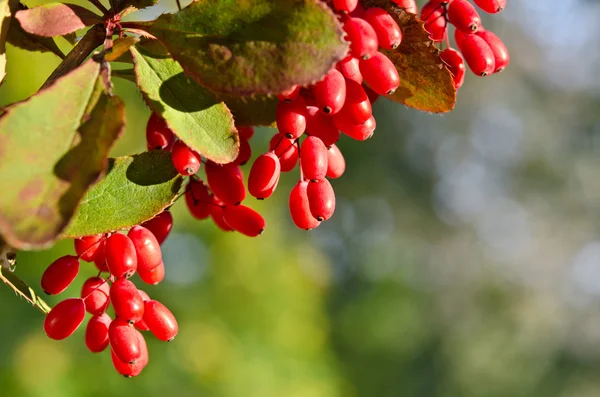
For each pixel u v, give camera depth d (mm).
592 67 18875
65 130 1335
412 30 1658
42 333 6055
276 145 1808
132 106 7016
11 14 1653
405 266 19328
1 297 5812
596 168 18469
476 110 18719
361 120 1625
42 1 4012
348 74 1604
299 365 8898
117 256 1612
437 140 18734
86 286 1794
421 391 18219
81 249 1778
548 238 19391
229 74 1433
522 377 19094
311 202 1686
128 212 1594
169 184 1616
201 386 7641
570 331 19344
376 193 18312
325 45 1410
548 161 18781
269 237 9094
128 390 6711
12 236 1226
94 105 1368
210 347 7910
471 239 19516
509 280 19391
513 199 19406
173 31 1463
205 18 1452
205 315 8070
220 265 8320
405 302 18578
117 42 1433
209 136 1487
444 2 1848
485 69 1814
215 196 1832
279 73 1414
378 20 1609
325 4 1413
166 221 1831
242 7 1436
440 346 18844
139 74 1490
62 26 1540
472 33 1836
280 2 1418
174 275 8016
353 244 19188
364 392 17594
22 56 5715
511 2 18219
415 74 1733
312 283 9688
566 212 18953
